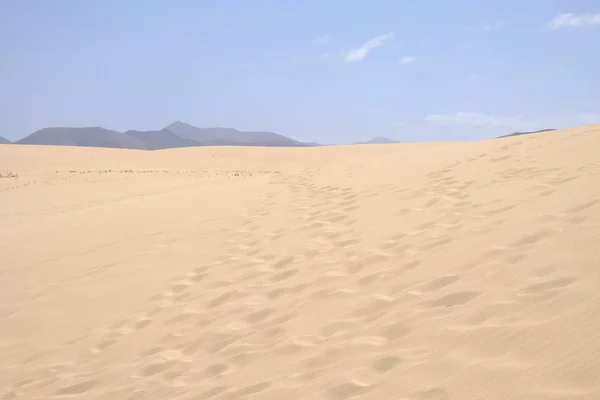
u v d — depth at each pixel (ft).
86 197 64.34
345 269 19.53
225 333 16.94
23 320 22.12
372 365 12.26
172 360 16.07
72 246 32.32
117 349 17.99
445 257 17.52
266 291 19.56
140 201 44.96
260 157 149.48
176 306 20.42
